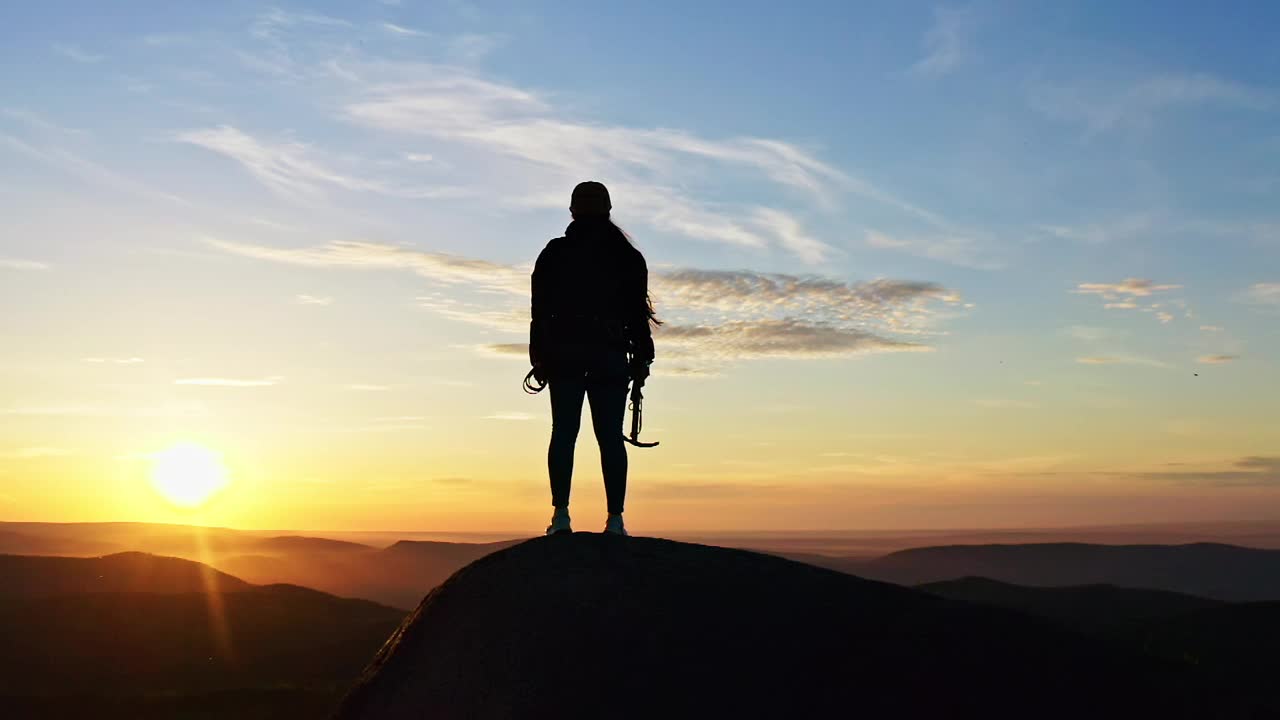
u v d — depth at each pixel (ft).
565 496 21.40
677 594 16.88
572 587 17.72
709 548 19.12
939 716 13.98
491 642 17.34
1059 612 273.54
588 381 21.40
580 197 22.17
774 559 18.52
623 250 21.91
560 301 21.54
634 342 22.00
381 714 17.90
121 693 194.39
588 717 15.12
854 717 14.11
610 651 16.03
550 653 16.43
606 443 21.59
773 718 14.30
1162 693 14.34
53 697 172.65
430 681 17.60
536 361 21.79
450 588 19.71
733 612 16.19
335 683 190.60
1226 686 14.74
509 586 18.44
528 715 15.57
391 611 350.64
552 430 21.67
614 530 21.49
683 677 15.21
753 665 15.11
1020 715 13.92
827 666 14.87
